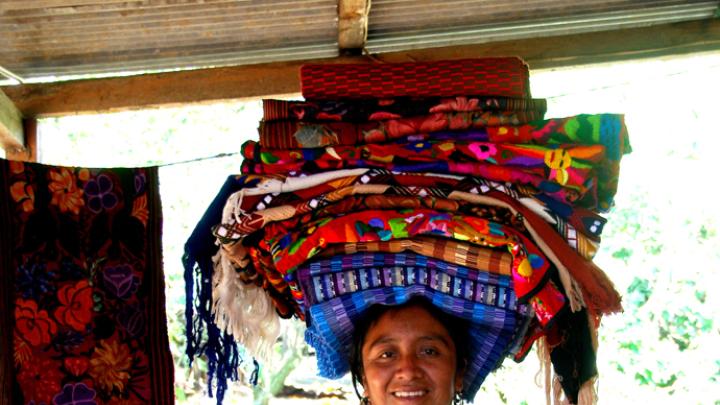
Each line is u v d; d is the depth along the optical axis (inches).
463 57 145.9
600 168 101.0
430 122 102.9
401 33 150.2
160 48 152.3
